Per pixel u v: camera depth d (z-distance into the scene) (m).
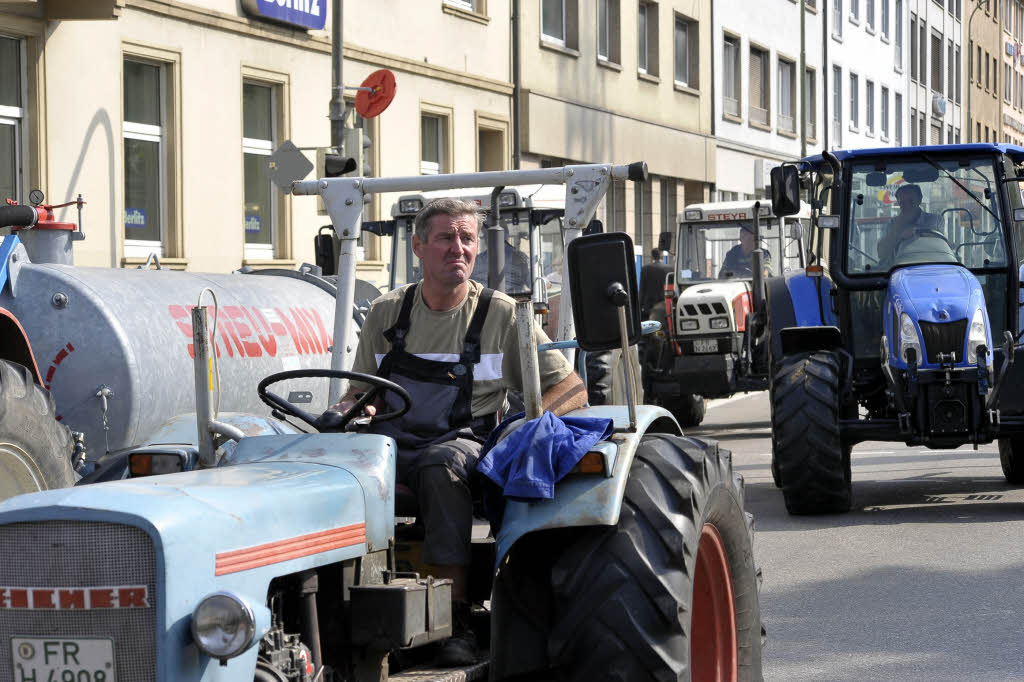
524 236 16.17
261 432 6.03
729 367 20.83
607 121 37.31
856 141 63.81
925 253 13.88
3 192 18.41
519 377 6.12
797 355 13.53
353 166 10.71
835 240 14.16
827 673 7.77
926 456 17.50
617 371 14.85
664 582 5.52
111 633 4.23
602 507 5.48
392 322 6.11
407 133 27.95
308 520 4.82
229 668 4.34
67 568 4.24
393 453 5.37
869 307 14.09
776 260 23.17
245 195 23.72
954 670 7.77
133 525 4.23
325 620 5.08
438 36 29.17
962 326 12.48
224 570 4.39
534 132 33.22
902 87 71.94
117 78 20.08
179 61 21.55
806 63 55.50
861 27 64.00
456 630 5.75
